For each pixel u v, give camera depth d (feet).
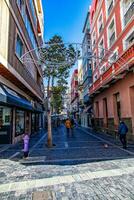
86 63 109.09
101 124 76.18
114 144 42.75
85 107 123.34
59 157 29.07
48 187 16.21
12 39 38.17
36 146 42.32
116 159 26.50
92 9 94.17
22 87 51.47
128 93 47.39
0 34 31.35
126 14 52.54
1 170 22.16
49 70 46.24
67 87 55.57
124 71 44.65
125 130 36.78
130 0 49.80
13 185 16.93
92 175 19.21
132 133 45.21
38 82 86.69
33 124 81.41
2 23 32.35
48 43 45.09
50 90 50.67
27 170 21.93
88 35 107.14
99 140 51.49
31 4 63.41
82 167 22.59
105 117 71.26
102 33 74.54
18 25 43.52
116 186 16.02
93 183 16.89
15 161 26.99
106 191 15.01
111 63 51.85
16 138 49.65
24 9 51.85
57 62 45.09
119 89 53.67
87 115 117.80
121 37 54.60
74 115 214.48
